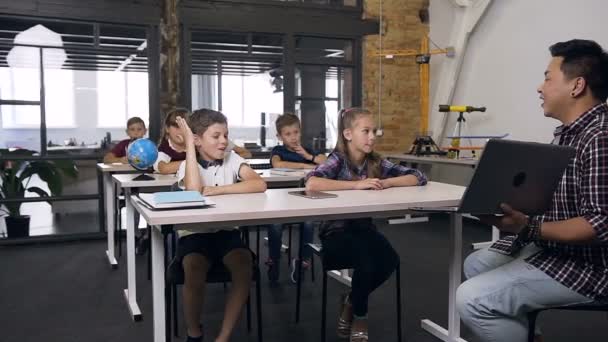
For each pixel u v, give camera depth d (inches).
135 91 388.2
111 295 115.3
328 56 216.7
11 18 163.8
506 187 51.6
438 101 223.8
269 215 60.6
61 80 365.4
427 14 230.2
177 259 75.8
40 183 188.4
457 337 87.0
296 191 80.1
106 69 202.7
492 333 57.0
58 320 99.4
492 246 71.8
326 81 220.1
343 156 88.3
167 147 130.9
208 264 73.9
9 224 171.0
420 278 127.0
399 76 227.0
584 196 53.7
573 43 58.5
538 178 53.1
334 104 222.2
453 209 60.7
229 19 192.9
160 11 182.2
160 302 71.3
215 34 199.0
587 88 57.3
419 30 229.3
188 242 76.4
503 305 55.8
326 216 67.2
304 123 217.6
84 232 181.3
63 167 175.8
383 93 224.5
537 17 175.0
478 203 51.3
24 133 347.6
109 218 141.6
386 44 222.8
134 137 172.1
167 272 74.0
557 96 58.9
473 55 206.5
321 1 217.2
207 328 94.8
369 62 220.8
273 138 233.5
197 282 71.9
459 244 86.4
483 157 49.0
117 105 385.4
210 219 58.2
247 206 63.7
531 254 64.6
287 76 205.8
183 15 186.4
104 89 380.5
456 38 209.9
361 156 89.0
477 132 205.0
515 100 185.6
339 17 213.0
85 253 157.8
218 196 74.0
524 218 53.5
